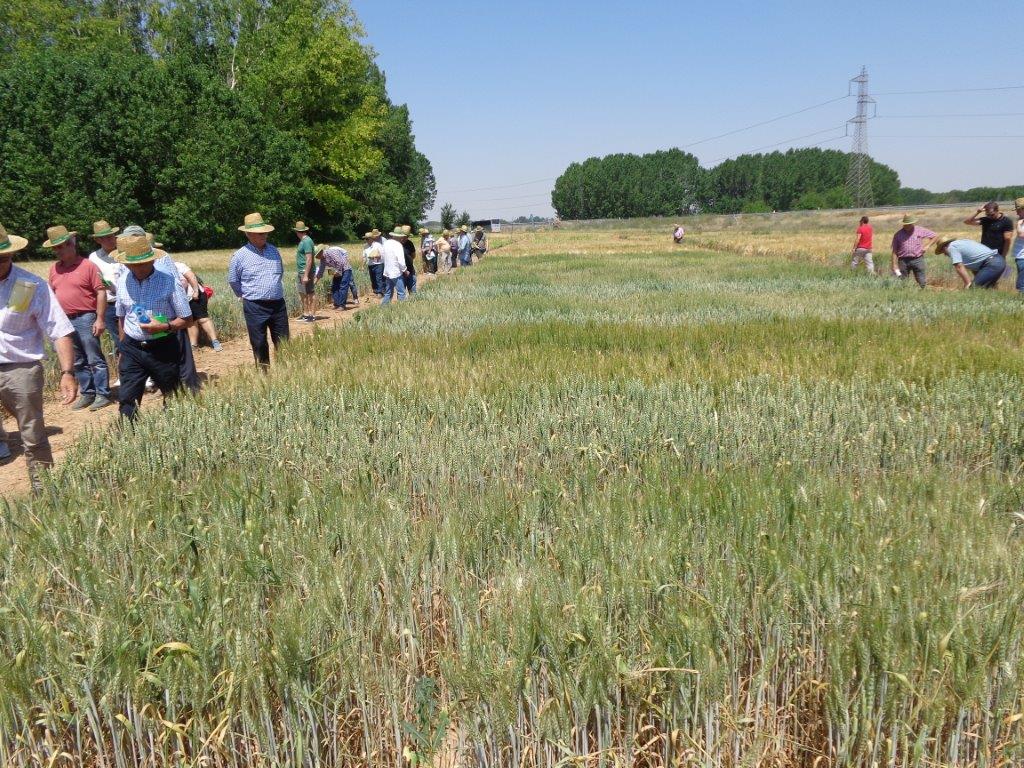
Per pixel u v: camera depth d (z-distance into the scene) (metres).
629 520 3.38
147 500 4.21
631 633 2.64
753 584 2.97
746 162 175.25
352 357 9.18
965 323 10.43
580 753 2.63
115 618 2.77
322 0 62.97
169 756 2.70
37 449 5.93
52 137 46.47
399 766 2.76
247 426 5.92
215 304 16.33
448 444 5.37
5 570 3.28
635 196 155.50
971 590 2.64
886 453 5.45
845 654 2.50
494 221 122.38
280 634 2.59
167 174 49.72
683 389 6.60
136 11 65.50
